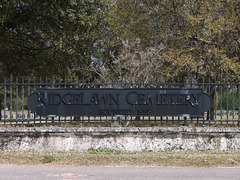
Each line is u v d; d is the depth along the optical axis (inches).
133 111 366.9
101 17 714.2
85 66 790.5
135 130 352.8
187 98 367.6
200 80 746.8
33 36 716.7
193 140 356.8
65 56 713.6
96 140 354.9
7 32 674.2
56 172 259.6
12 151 339.0
